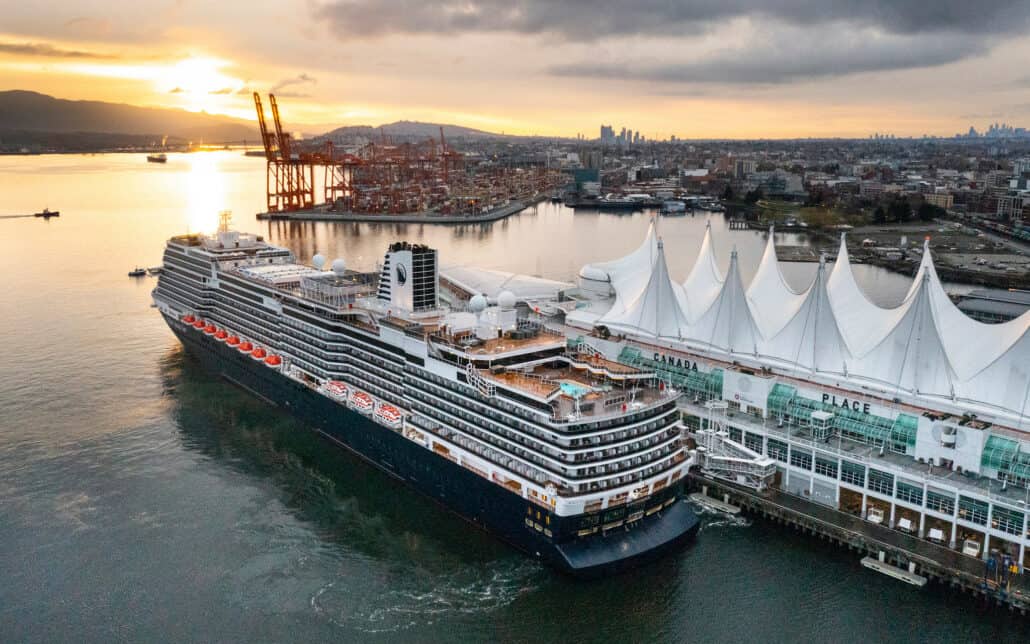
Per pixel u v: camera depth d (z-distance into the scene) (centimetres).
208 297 16312
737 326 13238
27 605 8700
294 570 9438
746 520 10675
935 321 11062
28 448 12644
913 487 9744
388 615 8612
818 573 9419
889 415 10788
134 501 11031
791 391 11850
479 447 10012
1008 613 8619
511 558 9675
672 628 8456
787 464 11138
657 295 14350
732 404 12444
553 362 11038
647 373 10175
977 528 9238
